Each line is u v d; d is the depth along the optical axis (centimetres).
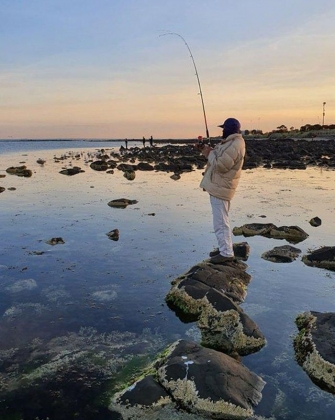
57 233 1113
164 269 839
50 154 5294
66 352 545
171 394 444
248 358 535
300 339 555
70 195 1759
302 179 2342
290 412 432
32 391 466
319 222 1208
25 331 598
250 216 1312
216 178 769
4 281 780
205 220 1260
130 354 540
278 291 730
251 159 3522
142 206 1497
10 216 1328
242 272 774
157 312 657
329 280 780
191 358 479
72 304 685
